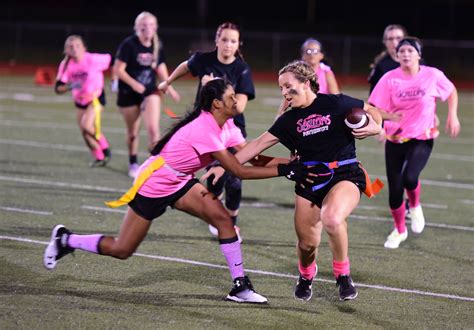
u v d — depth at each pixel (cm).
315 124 1461
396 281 1739
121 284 1627
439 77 2039
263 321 1424
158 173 1473
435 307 1558
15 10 9600
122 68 2777
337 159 1473
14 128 4147
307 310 1504
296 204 1488
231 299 1534
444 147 4034
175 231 2128
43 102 5519
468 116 5566
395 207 2050
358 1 10094
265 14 10275
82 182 2764
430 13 9750
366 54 8231
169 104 5706
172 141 1467
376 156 3634
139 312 1450
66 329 1344
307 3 10225
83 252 1852
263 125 4659
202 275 1717
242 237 2102
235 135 1830
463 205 2627
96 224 2170
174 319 1417
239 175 1455
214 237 2080
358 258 1931
